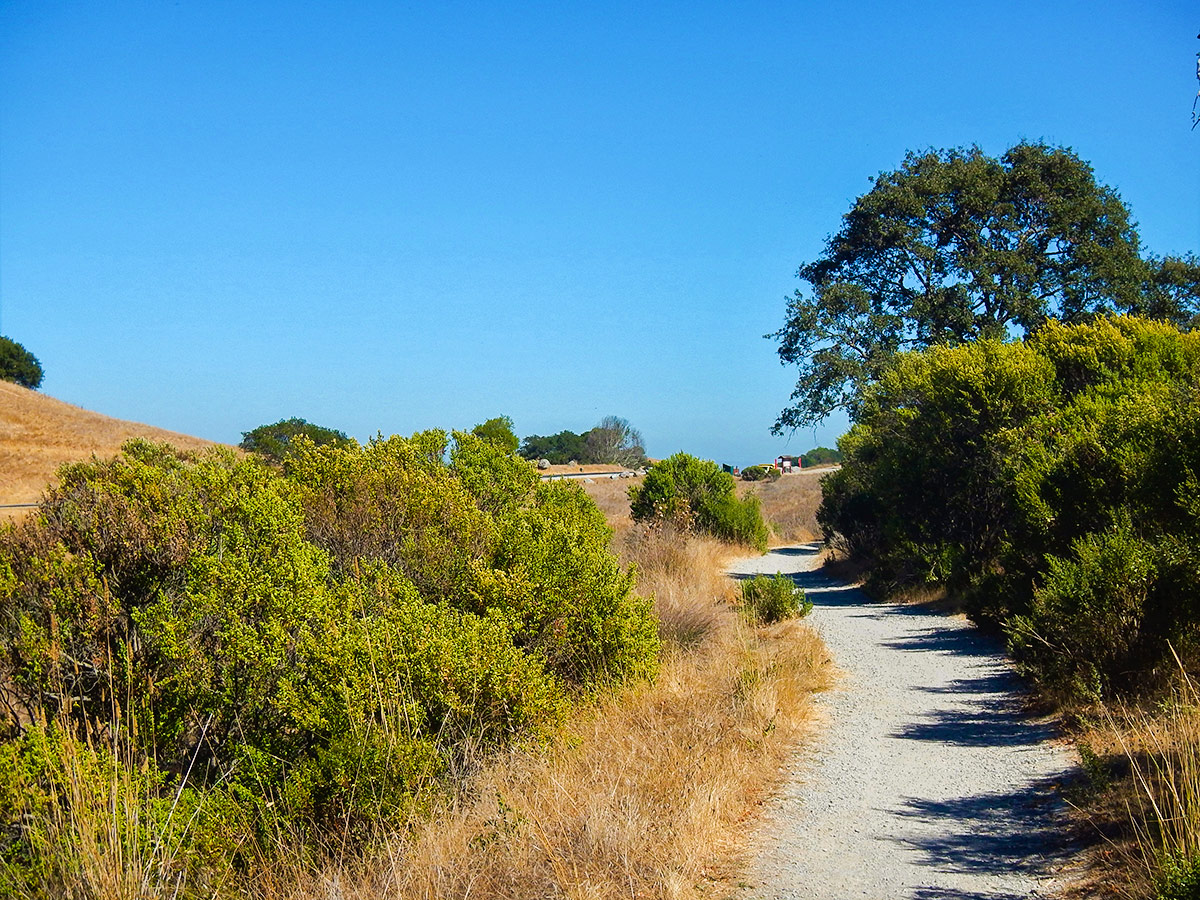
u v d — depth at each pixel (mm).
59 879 4469
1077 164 33500
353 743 5961
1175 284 34844
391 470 10000
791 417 34469
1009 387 16359
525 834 5309
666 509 26969
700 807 5992
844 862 5469
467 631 7234
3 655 5996
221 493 7508
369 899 4824
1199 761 5375
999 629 12484
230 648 6188
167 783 5918
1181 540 8461
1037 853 5348
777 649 11633
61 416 56375
